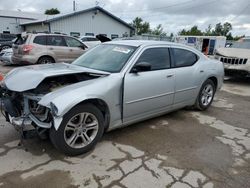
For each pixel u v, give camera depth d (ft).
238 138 12.35
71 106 8.95
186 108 16.81
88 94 9.50
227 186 8.38
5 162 9.24
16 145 10.51
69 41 33.60
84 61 12.96
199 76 15.03
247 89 25.31
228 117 15.60
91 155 10.00
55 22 74.54
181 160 9.92
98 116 10.16
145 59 12.06
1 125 12.55
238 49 27.89
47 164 9.21
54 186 8.01
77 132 9.70
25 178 8.36
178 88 13.70
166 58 13.21
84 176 8.59
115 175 8.71
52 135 9.20
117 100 10.72
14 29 98.37
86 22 80.33
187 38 71.67
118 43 13.32
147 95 11.88
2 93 10.73
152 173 8.92
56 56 32.17
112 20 86.33
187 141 11.71
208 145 11.40
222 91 23.88
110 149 10.55
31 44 30.45
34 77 9.70
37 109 9.56
